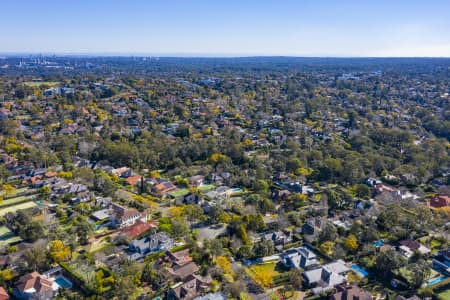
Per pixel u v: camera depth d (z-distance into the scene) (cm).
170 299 9400
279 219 13675
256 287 10050
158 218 14238
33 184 16988
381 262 10788
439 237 13112
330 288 10119
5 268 10531
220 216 13662
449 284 10412
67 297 9438
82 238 12112
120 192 16488
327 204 15388
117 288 9312
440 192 17775
